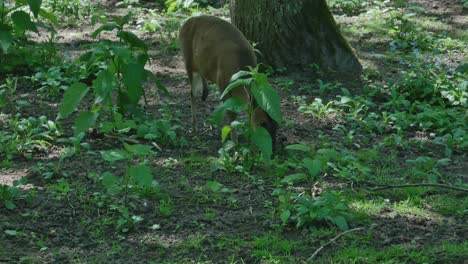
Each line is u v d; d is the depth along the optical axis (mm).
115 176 8547
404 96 12422
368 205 8266
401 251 7262
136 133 10305
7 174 8938
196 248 7324
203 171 9234
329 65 13562
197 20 10531
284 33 13445
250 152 9266
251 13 13539
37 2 10117
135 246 7367
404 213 8195
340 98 12477
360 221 7938
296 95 12555
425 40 15750
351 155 9828
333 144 10242
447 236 7703
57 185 8555
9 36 10859
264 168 9266
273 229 7773
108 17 17484
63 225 7762
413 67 14055
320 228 7746
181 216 8023
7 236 7438
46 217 7891
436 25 17266
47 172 8969
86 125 9164
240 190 8695
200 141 10320
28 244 7332
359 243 7492
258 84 8203
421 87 12500
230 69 9695
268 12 13414
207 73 10234
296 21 13453
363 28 16766
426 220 8031
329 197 7848
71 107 9211
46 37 15531
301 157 9758
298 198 7875
